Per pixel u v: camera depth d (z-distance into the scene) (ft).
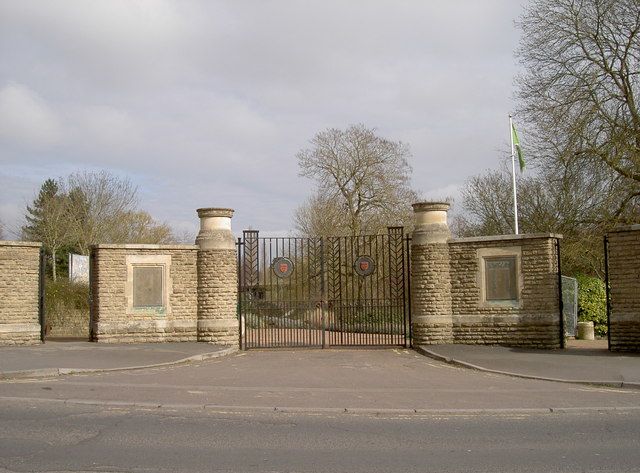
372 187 126.72
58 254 160.25
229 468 23.40
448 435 29.14
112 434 28.58
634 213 87.61
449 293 66.33
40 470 22.76
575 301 76.38
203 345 64.80
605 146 82.69
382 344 69.51
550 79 87.20
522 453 25.80
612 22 82.64
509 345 63.62
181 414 33.63
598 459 24.81
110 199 152.15
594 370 48.21
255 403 36.91
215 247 66.90
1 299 62.13
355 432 29.68
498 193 124.06
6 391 39.01
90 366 49.80
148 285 66.03
